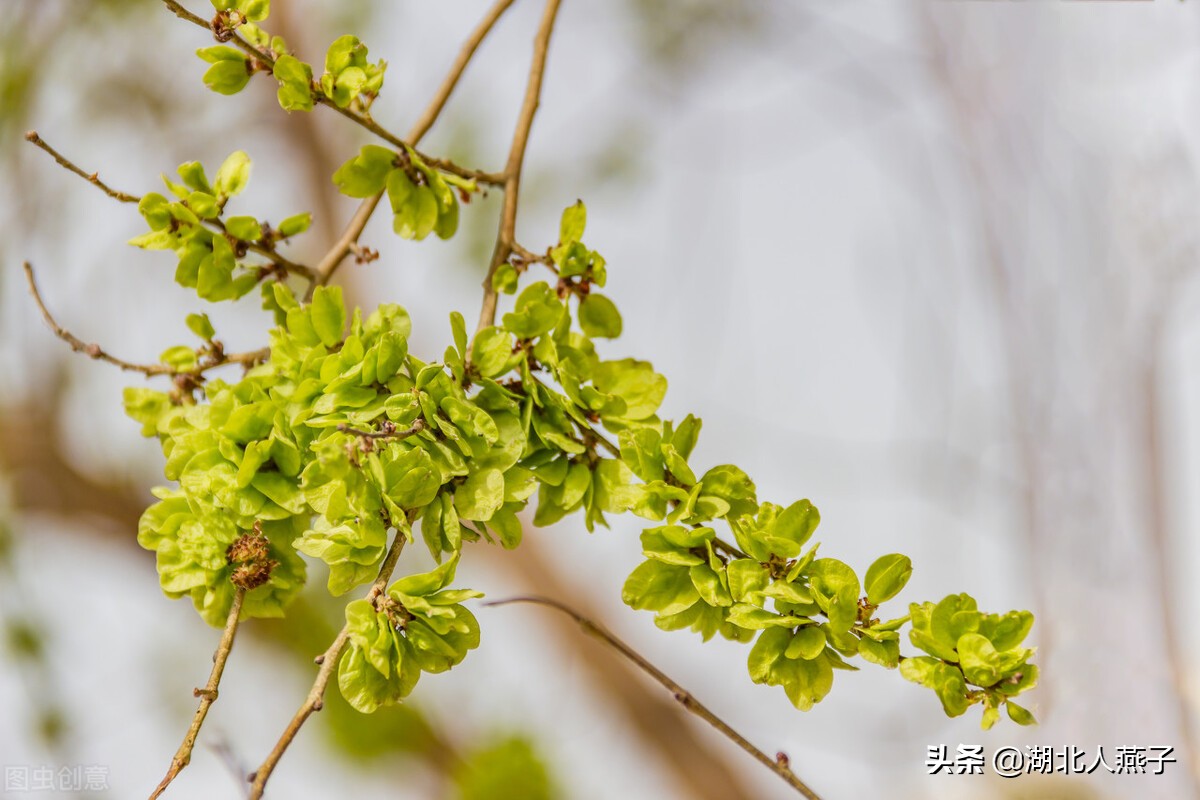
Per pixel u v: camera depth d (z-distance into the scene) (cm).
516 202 123
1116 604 188
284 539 119
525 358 118
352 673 115
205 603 119
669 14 257
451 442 117
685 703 121
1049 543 194
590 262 121
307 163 274
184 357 125
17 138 220
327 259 124
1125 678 183
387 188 122
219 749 125
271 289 123
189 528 118
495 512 117
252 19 119
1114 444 198
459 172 123
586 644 301
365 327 117
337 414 116
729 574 116
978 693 115
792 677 116
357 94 120
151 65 240
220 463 118
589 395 118
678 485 118
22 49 222
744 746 120
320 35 261
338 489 115
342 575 116
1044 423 202
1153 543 192
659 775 305
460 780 218
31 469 243
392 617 115
